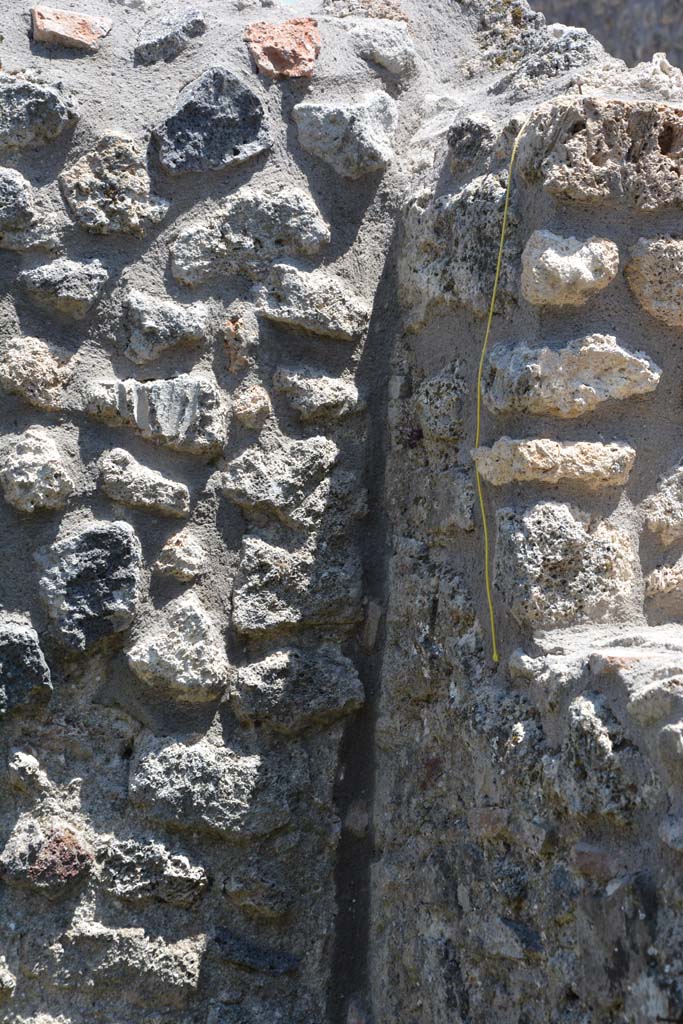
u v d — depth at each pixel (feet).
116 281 10.05
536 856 7.76
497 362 8.57
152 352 10.00
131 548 9.78
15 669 9.57
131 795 9.60
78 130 10.07
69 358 9.92
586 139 8.16
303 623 10.07
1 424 9.83
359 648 10.28
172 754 9.66
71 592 9.66
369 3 11.18
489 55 10.95
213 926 9.72
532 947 7.72
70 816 9.57
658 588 8.31
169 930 9.61
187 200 10.19
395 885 9.73
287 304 10.15
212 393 10.00
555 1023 7.41
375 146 10.41
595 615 8.14
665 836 6.48
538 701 7.87
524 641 8.22
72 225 10.00
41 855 9.41
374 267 10.49
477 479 8.87
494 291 8.76
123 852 9.54
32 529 9.77
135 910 9.58
